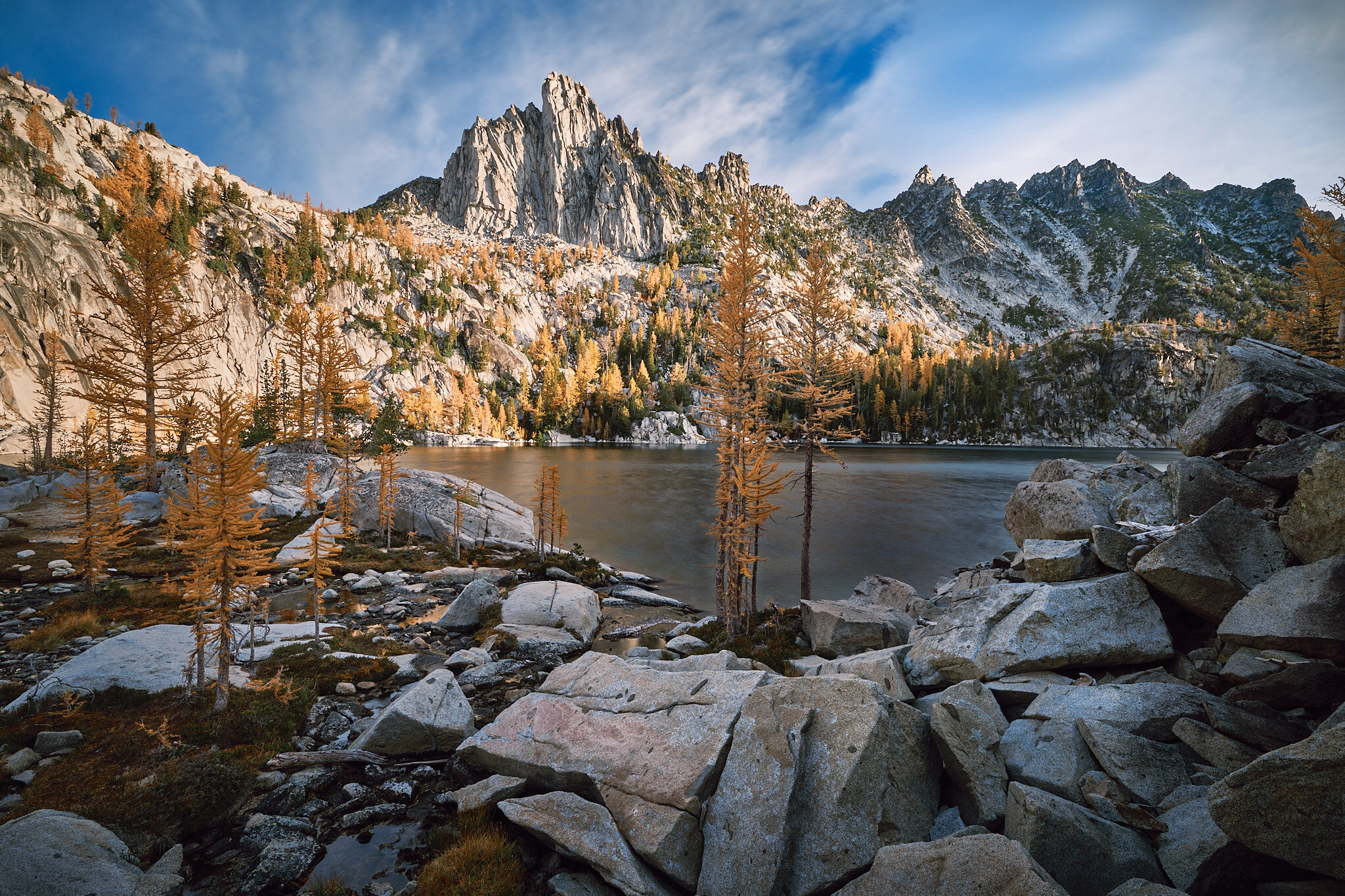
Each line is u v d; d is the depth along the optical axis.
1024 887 5.20
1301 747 5.06
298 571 29.33
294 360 139.50
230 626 12.30
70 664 13.66
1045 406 191.25
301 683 14.52
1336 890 5.03
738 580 20.33
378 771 10.95
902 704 8.71
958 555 39.81
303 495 45.03
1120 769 7.18
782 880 7.08
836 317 24.11
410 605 25.12
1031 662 10.13
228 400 11.78
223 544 11.91
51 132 162.12
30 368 92.69
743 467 22.09
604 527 50.59
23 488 39.12
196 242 154.62
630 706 10.40
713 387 23.91
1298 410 12.56
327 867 8.36
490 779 9.89
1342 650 7.27
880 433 194.75
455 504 40.72
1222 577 9.27
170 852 8.23
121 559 28.48
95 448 26.22
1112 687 8.72
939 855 6.02
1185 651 10.03
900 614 18.55
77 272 106.06
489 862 8.05
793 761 7.84
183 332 43.66
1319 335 39.31
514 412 199.38
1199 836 6.09
